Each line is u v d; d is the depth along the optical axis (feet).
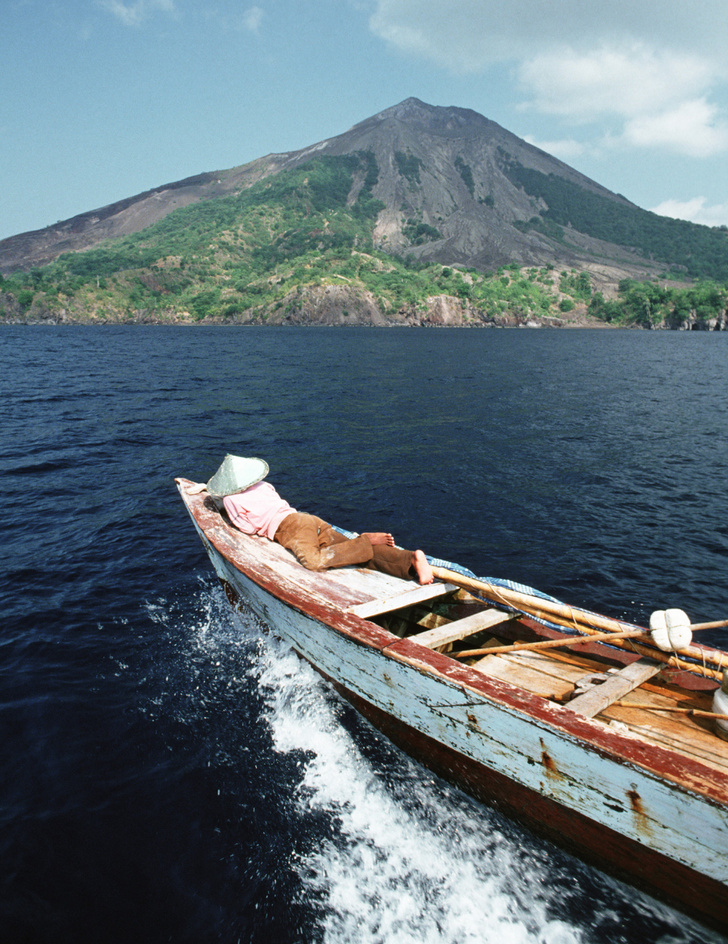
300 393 81.41
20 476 37.27
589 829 10.28
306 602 15.31
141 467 39.96
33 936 10.36
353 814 12.62
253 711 15.92
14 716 15.83
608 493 36.14
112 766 14.16
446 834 12.02
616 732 9.82
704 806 8.51
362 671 13.70
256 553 18.65
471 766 11.89
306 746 14.56
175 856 11.84
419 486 37.17
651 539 29.09
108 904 10.93
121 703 16.38
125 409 63.21
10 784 13.67
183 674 17.62
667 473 40.81
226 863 11.64
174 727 15.39
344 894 10.91
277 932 10.28
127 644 19.24
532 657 14.64
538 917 10.32
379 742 14.39
